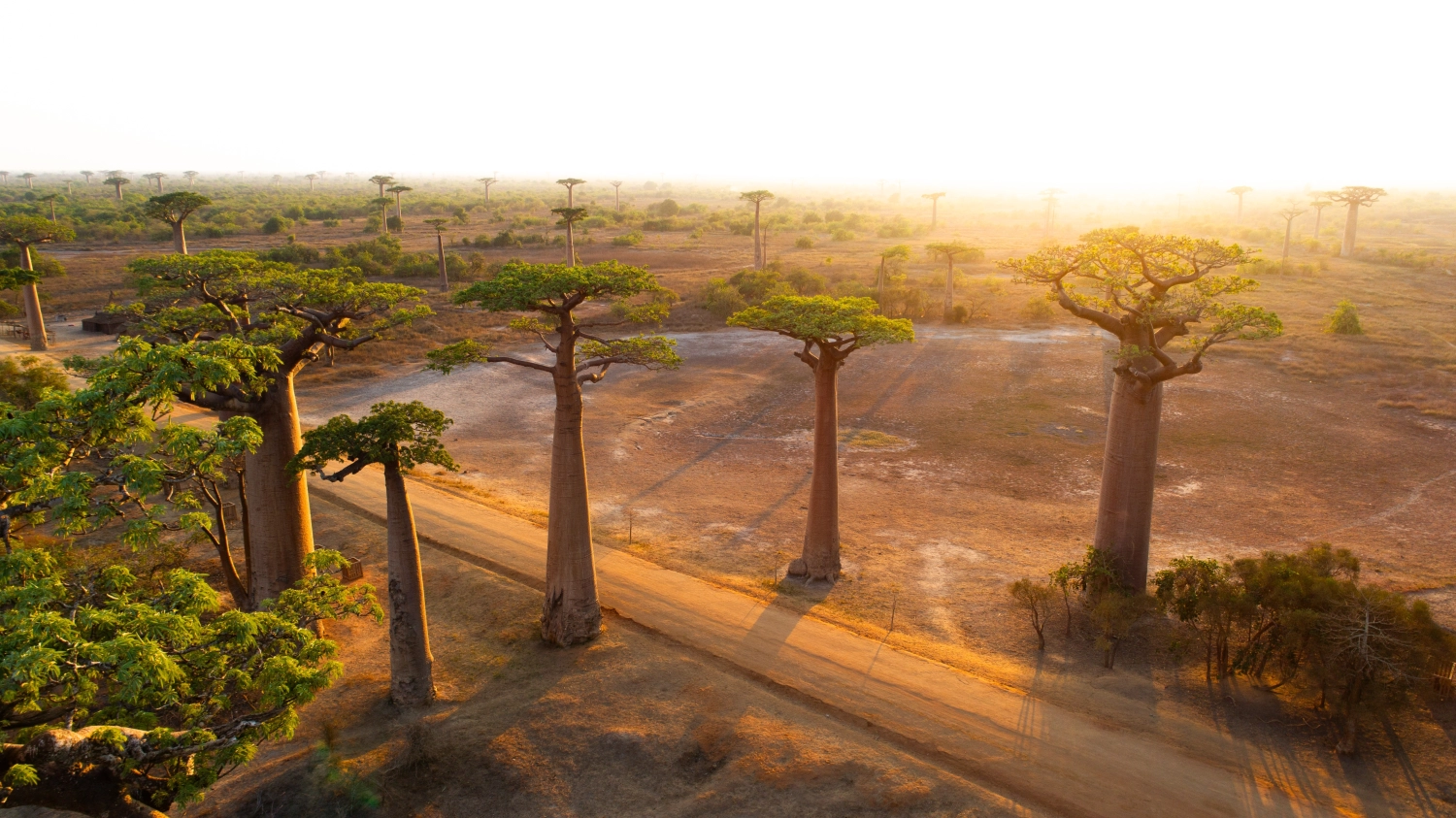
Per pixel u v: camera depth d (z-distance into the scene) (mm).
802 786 15906
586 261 100375
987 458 37000
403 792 16281
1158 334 22812
